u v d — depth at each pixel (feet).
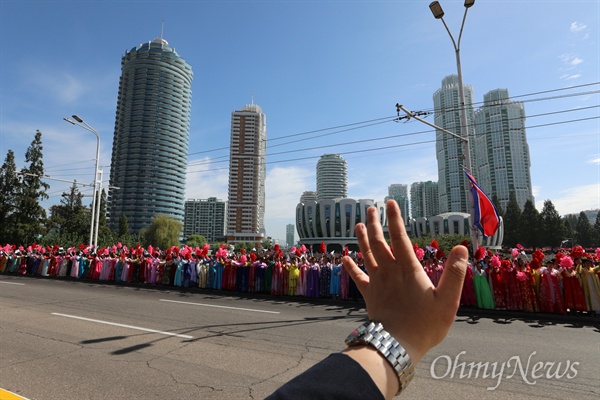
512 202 231.09
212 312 29.66
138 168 164.35
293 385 1.81
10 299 35.17
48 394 12.91
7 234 112.37
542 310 30.60
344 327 24.32
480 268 34.09
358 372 1.93
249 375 14.98
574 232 282.97
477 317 30.14
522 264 33.12
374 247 2.63
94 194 78.43
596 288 28.96
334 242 241.35
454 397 12.92
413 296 2.40
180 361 16.70
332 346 19.45
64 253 67.82
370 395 1.82
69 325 23.91
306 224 255.29
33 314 27.66
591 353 18.62
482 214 38.78
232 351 18.35
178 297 38.99
